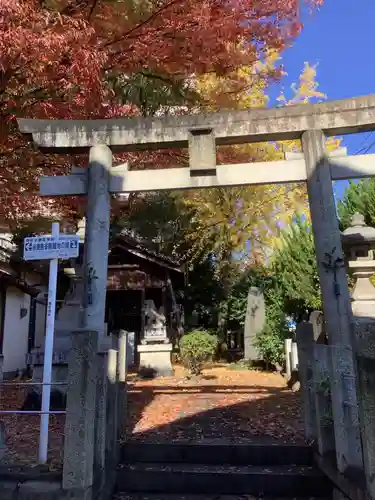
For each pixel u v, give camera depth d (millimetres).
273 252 16062
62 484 3896
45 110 6133
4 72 5301
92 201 5805
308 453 5316
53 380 7879
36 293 15398
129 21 6027
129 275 17688
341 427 4102
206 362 14312
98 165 5875
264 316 14586
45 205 9516
